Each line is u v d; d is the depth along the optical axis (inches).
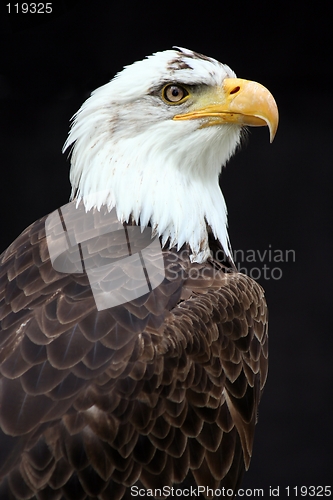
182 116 393.7
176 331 336.5
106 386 315.6
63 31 701.3
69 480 306.0
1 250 762.8
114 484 314.5
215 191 417.1
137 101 388.5
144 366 323.0
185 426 334.6
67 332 323.9
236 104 394.0
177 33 745.0
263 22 764.6
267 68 804.6
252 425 372.2
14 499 298.5
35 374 313.7
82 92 737.6
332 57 797.9
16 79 731.4
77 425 309.0
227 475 354.3
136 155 390.0
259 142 815.1
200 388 340.5
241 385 361.1
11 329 332.8
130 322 331.0
